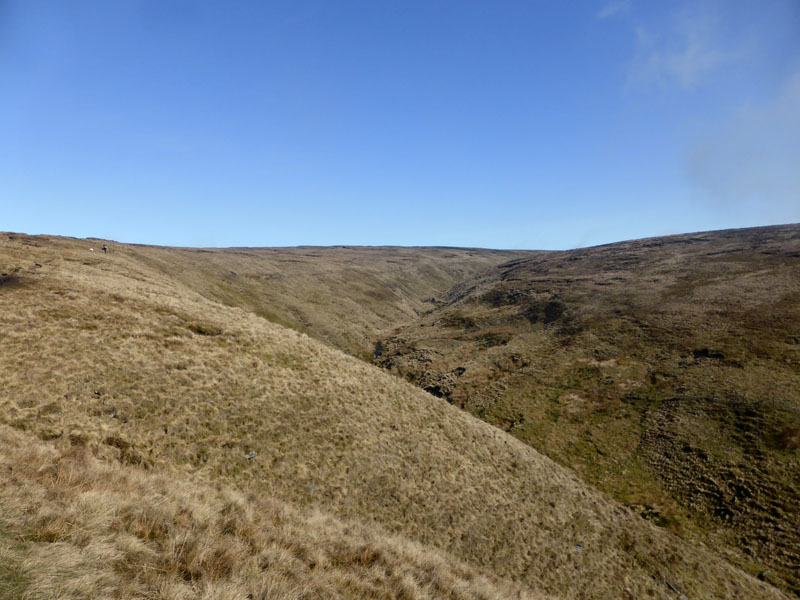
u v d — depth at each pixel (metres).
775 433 33.94
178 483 12.48
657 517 28.48
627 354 55.91
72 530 7.23
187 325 24.78
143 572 6.93
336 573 9.79
